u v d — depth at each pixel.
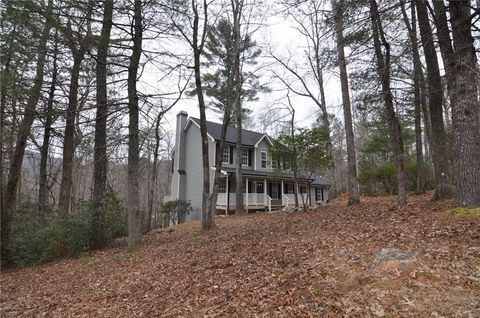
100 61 9.16
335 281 4.36
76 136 12.02
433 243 4.92
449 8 6.58
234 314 4.13
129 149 9.86
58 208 11.79
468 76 6.46
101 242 11.04
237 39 14.02
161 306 4.93
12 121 9.95
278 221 11.53
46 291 6.95
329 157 13.50
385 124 21.91
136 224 9.87
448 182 9.85
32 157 15.87
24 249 10.72
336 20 7.53
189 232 12.31
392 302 3.59
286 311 3.91
